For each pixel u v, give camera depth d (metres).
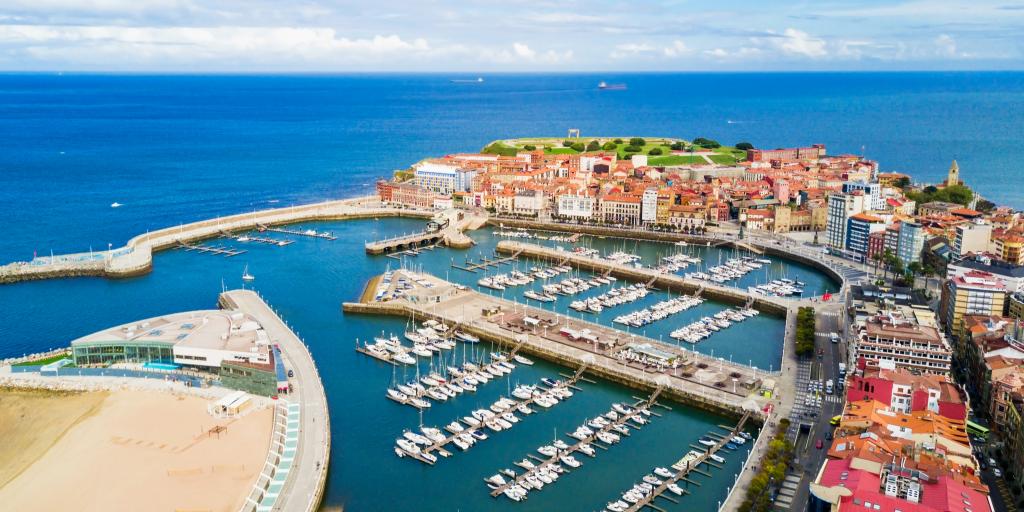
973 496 178.00
